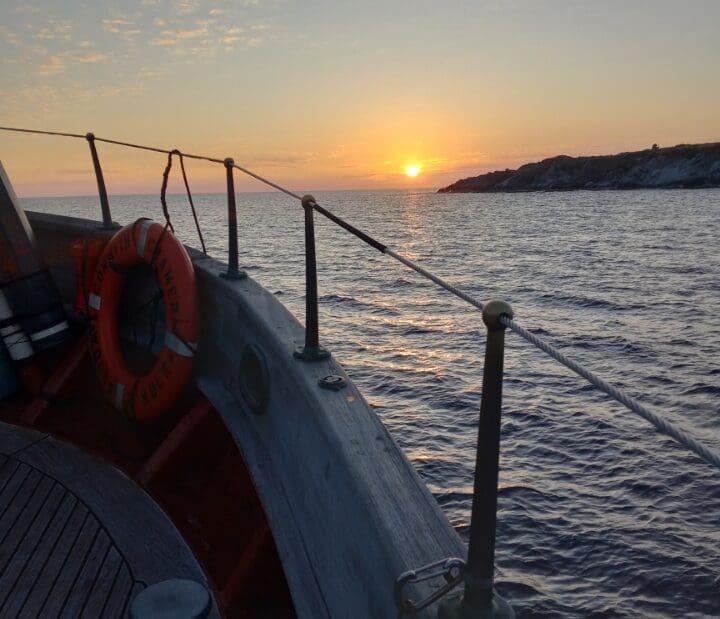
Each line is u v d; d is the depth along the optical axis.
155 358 5.02
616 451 16.05
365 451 2.34
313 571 2.52
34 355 5.30
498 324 1.43
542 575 11.20
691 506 13.28
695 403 19.78
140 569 3.34
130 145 4.80
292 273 56.09
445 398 20.70
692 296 39.91
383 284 49.38
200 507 3.81
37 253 5.43
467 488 14.25
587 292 42.78
